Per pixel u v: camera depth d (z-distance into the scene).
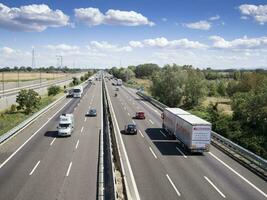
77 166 27.78
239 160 31.45
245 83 90.69
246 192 23.17
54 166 27.69
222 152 34.75
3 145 35.22
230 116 53.56
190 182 24.86
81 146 35.12
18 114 60.00
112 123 50.56
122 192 22.25
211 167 29.03
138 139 40.03
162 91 87.50
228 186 24.27
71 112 62.44
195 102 83.50
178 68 91.69
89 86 145.88
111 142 35.03
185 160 31.12
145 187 23.47
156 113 64.94
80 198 20.83
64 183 23.56
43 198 20.78
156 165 29.12
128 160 30.48
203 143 33.22
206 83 86.50
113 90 125.06
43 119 53.16
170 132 41.97
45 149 33.56
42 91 109.06
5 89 108.06
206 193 22.70
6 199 20.58
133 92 119.00
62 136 39.91
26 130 43.81
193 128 32.84
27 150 33.06
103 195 20.61
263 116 45.25
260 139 40.66
